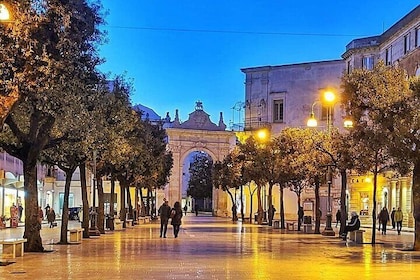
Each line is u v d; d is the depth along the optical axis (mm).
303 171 45562
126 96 41531
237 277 17188
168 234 42438
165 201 38969
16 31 17438
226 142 100625
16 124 25703
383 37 70125
